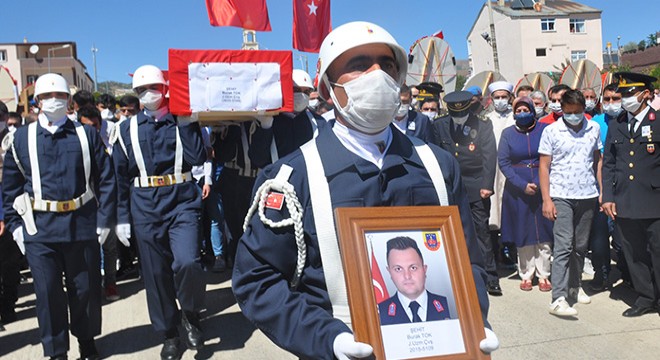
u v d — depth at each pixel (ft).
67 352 13.88
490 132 18.92
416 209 5.52
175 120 14.15
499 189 21.22
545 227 18.24
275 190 5.75
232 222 17.16
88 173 13.34
